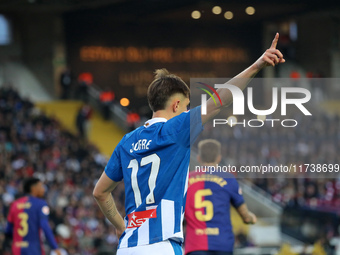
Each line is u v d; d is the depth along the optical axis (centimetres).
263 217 4903
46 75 10419
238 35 10925
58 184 5678
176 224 1037
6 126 6869
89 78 10162
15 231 2402
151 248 1027
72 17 10488
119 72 10588
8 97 7819
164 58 10719
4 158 5994
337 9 10288
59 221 4575
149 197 1046
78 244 4362
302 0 9794
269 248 3388
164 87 1081
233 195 1828
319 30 11300
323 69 11319
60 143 7081
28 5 9981
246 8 10106
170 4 9769
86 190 5878
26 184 2416
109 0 9700
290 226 3903
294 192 5081
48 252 3588
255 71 1027
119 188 5822
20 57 10456
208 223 1819
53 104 9806
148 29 10694
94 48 10531
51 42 10469
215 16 10588
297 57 11225
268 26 11056
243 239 4275
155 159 1052
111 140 9038
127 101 10525
